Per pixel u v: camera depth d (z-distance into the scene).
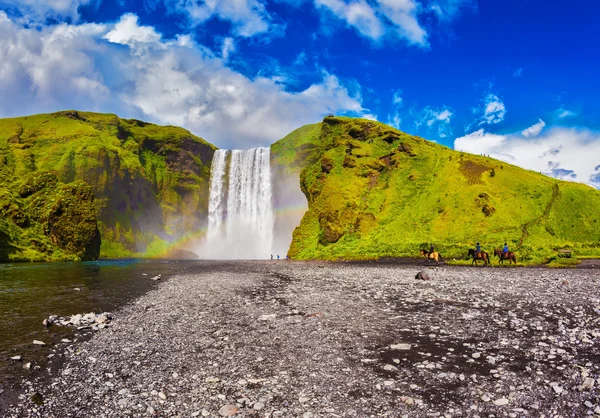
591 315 16.47
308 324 16.27
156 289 28.34
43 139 114.44
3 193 71.56
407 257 65.44
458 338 13.70
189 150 147.38
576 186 75.88
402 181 93.69
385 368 11.03
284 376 10.63
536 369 10.41
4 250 60.75
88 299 23.69
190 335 14.95
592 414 7.86
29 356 12.48
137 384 10.19
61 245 72.81
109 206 110.31
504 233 68.88
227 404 8.86
